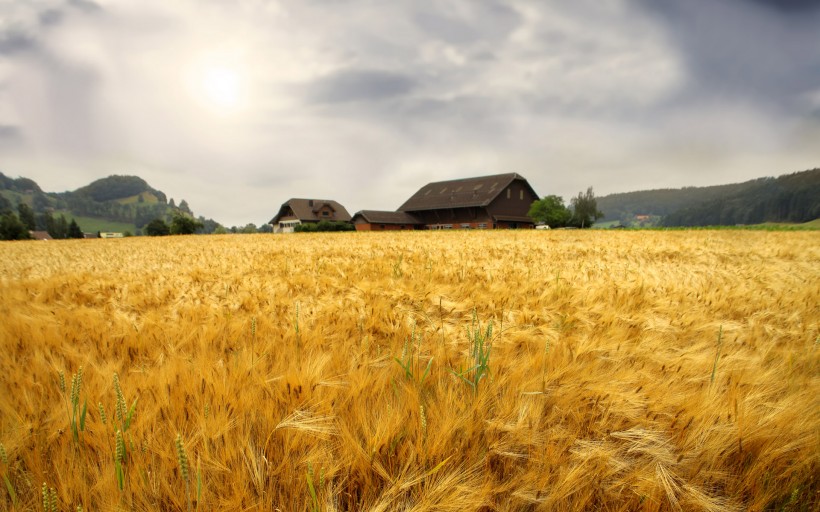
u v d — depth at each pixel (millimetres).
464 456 1697
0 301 4754
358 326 3447
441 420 1769
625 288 4848
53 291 5586
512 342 2912
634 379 2160
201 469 1528
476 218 68875
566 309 4008
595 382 2141
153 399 1996
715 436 1747
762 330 3258
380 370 2430
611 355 2662
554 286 5008
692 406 1882
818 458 1602
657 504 1497
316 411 1865
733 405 1862
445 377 2336
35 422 1760
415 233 35438
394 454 1673
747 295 4543
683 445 1736
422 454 1618
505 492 1578
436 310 4113
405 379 2287
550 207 66750
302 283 5688
